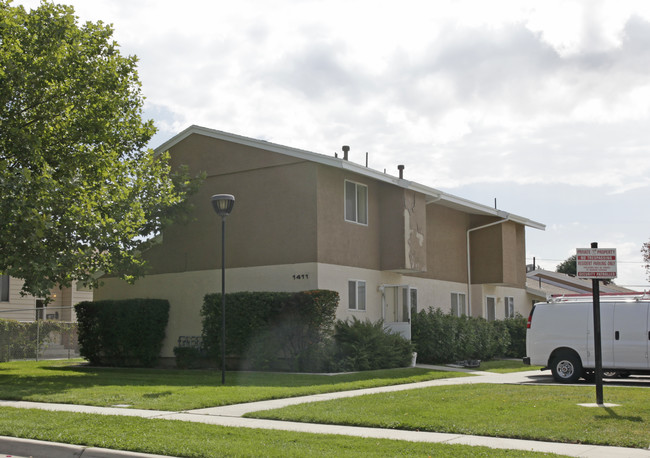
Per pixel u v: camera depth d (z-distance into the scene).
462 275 29.38
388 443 8.41
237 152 23.02
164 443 8.43
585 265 11.73
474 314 29.94
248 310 20.50
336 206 21.78
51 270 17.02
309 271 20.83
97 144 20.23
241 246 22.53
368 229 23.23
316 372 19.20
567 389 13.94
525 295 34.69
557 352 16.88
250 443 8.43
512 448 8.24
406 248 23.30
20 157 18.48
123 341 23.78
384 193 23.94
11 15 18.56
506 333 28.09
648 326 16.09
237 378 17.27
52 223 16.61
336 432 9.45
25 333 27.28
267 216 22.02
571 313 16.88
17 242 16.53
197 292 23.56
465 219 30.08
